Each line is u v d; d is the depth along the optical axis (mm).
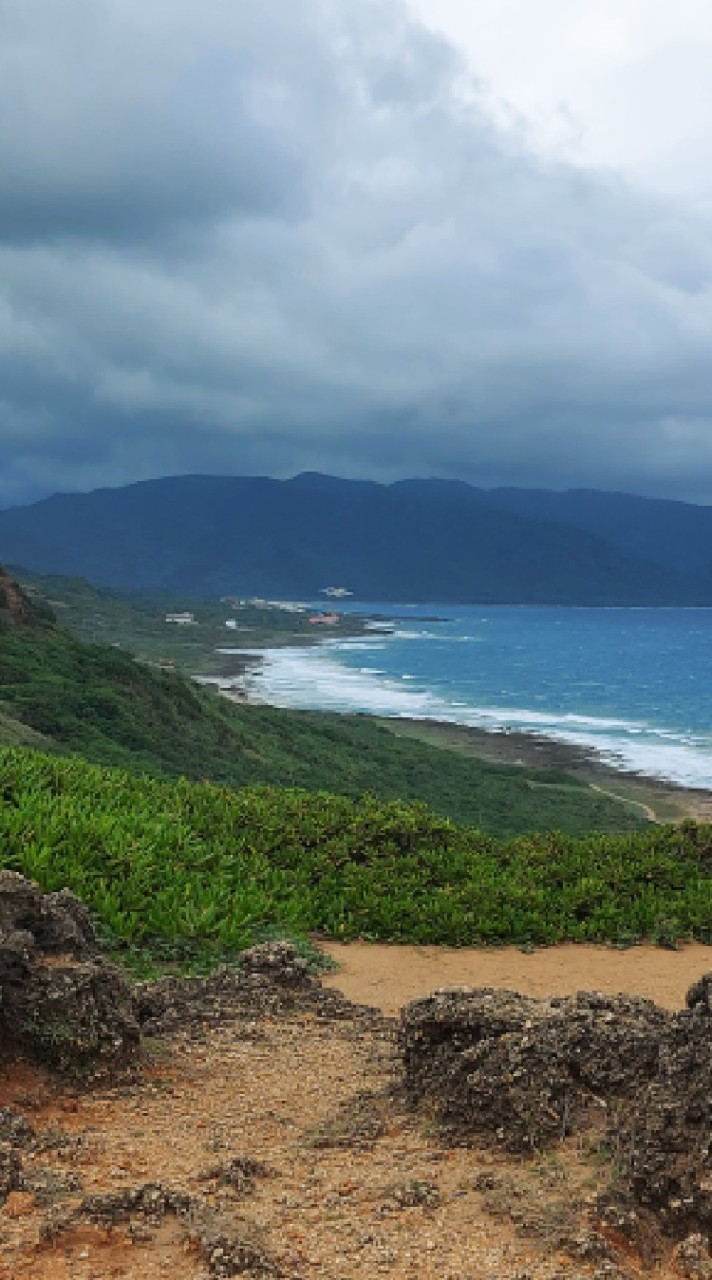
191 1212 5211
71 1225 5090
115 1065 7543
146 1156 6219
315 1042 8820
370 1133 6602
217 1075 7883
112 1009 7727
